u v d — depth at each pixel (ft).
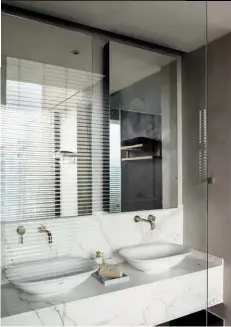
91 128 7.38
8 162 6.40
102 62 7.43
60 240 6.93
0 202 6.33
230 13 6.43
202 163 7.97
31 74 6.63
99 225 7.40
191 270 7.10
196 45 7.89
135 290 6.23
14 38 6.41
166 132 8.56
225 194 7.36
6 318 5.19
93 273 6.66
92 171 7.38
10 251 6.39
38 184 6.72
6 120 6.38
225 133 7.34
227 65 7.25
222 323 7.35
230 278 7.26
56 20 6.73
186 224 8.41
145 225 8.02
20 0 6.19
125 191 7.82
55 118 6.91
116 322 6.03
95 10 6.43
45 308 5.44
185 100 8.42
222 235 7.42
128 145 7.91
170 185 8.60
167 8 6.33
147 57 8.00
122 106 7.80
